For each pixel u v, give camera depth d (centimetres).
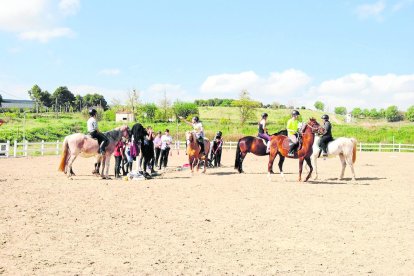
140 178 1631
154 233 839
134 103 9081
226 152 3762
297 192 1388
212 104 17162
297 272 629
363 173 2053
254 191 1395
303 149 1617
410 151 4516
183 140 5022
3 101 18850
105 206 1094
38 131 5300
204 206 1127
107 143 1609
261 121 1880
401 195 1365
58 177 1667
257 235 841
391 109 14962
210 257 694
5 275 587
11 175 1712
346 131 6481
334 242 801
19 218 934
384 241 813
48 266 631
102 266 636
